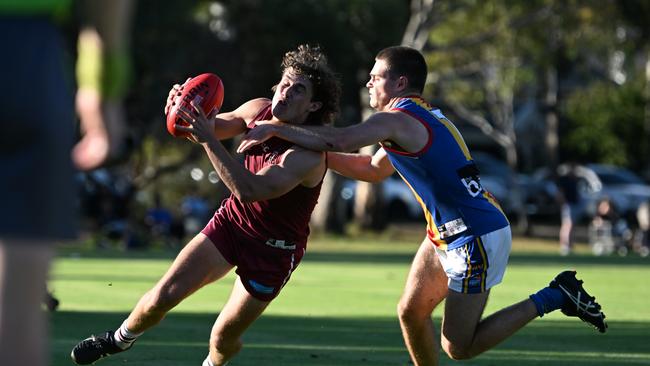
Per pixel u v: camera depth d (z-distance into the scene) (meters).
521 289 46.69
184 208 99.12
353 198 127.12
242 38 102.88
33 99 9.26
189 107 18.41
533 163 152.50
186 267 18.92
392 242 99.75
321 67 19.64
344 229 107.12
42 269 9.39
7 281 9.23
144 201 109.56
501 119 122.19
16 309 9.24
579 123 132.38
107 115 9.32
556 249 96.31
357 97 103.94
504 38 108.06
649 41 107.31
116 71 9.28
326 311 36.75
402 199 123.06
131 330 19.48
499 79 115.81
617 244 91.62
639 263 68.12
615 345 28.42
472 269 19.53
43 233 9.29
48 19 9.48
